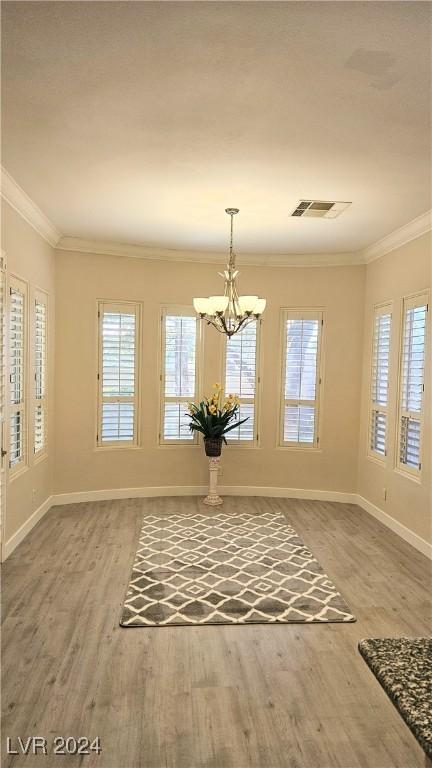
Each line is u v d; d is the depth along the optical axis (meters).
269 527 4.65
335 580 3.51
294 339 5.70
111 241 5.16
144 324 5.51
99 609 3.03
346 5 1.73
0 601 3.10
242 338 5.72
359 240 4.94
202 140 2.82
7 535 3.80
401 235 4.52
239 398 5.74
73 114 2.54
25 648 2.60
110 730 2.04
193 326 5.66
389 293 4.88
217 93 2.32
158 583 3.39
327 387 5.64
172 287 5.58
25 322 4.11
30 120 2.61
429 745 0.85
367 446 5.34
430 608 3.13
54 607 3.04
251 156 3.02
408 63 2.07
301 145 2.86
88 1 1.73
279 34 1.90
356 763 1.91
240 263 5.68
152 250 5.42
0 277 3.39
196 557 3.88
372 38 1.91
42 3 1.74
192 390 5.70
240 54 2.03
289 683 2.37
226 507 5.31
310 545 4.21
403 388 4.52
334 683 2.38
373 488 5.13
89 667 2.45
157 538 4.28
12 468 3.89
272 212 4.09
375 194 3.62
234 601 3.16
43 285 4.66
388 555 4.01
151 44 1.97
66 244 5.06
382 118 2.54
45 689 2.28
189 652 2.61
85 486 5.34
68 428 5.21
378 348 5.11
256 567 3.71
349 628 2.88
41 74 2.19
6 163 3.18
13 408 3.88
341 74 2.15
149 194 3.71
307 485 5.72
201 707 2.19
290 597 3.23
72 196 3.78
